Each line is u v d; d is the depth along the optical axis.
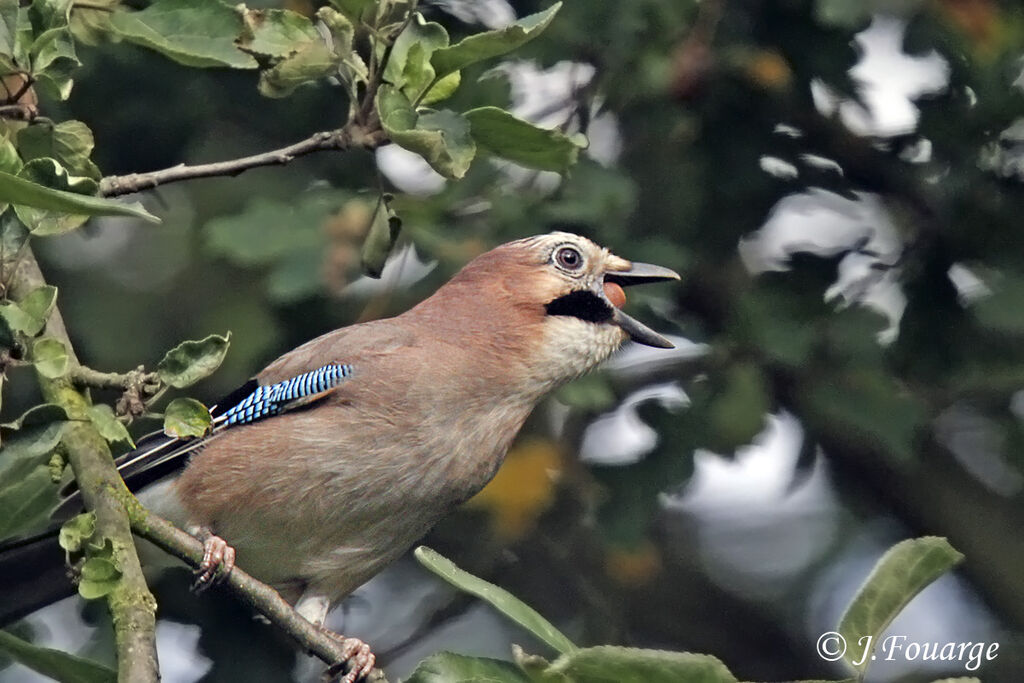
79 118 11.20
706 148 11.72
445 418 9.38
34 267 7.49
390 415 9.27
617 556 12.22
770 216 12.00
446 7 10.87
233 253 10.45
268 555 9.41
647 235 11.33
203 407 6.99
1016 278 11.49
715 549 14.25
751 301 11.64
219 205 11.66
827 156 12.09
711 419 11.66
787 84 11.80
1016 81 11.54
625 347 10.32
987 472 13.95
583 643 12.23
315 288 10.39
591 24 10.73
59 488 7.29
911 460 12.20
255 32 7.45
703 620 13.73
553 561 12.39
